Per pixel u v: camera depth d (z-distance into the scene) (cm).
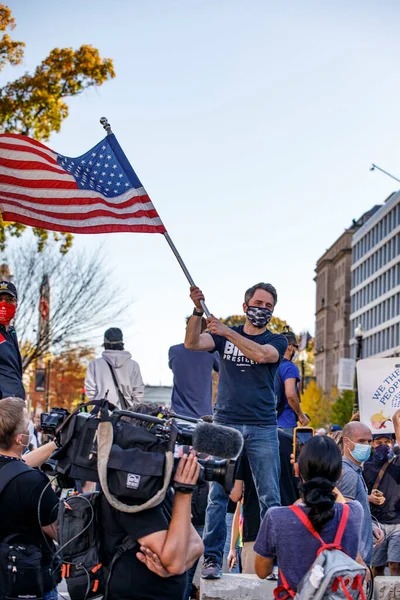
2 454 541
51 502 526
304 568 489
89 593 471
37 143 841
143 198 828
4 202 836
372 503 948
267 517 504
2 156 837
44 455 579
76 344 3484
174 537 461
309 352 16212
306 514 498
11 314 809
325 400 10350
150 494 454
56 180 837
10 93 2311
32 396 5869
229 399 737
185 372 995
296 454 732
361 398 1052
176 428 468
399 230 10712
